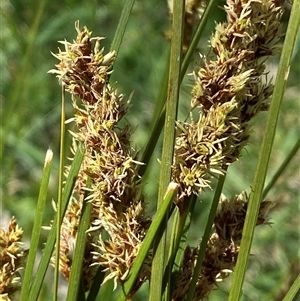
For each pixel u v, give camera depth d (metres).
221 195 0.21
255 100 0.18
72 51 0.18
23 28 0.62
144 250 0.17
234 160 0.18
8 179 0.50
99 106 0.18
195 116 0.61
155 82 0.70
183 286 0.20
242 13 0.17
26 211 0.53
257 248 0.60
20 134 0.52
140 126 0.67
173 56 0.17
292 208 0.59
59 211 0.18
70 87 0.18
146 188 0.56
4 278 0.20
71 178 0.19
